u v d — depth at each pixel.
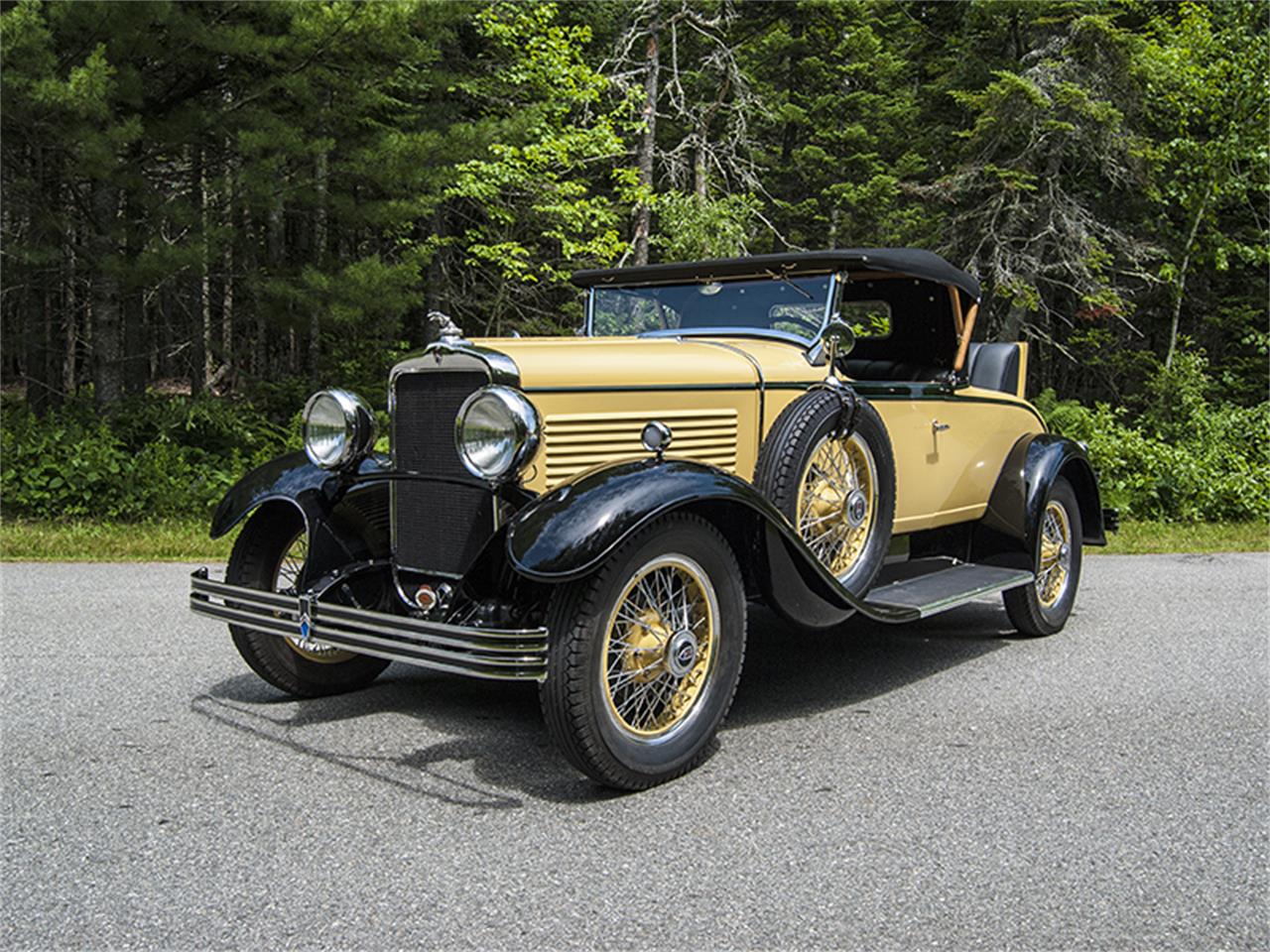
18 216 12.26
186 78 12.31
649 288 5.67
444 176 13.02
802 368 4.82
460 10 12.02
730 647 3.90
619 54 16.25
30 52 9.77
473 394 3.66
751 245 17.94
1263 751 4.10
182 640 5.68
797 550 4.04
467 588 3.78
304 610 3.79
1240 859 3.13
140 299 15.39
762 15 19.11
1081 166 18.55
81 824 3.29
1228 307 20.08
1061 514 6.27
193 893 2.85
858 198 17.95
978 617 6.79
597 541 3.35
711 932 2.67
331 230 15.51
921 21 22.33
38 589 7.05
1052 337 20.56
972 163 17.36
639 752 3.58
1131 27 19.50
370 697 4.76
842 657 5.64
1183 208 19.23
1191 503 12.99
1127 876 3.01
